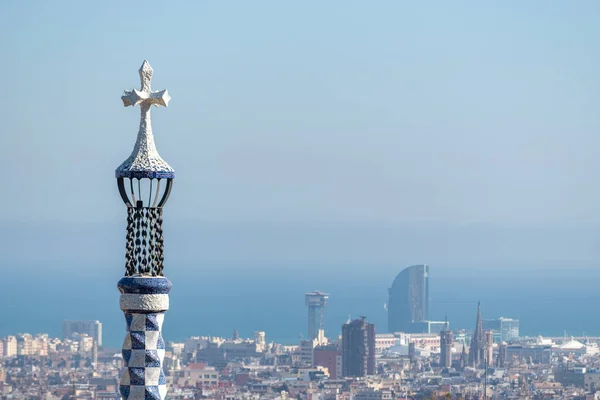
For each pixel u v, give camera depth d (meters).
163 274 57.06
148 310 56.06
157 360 56.12
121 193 56.84
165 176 56.84
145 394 55.91
